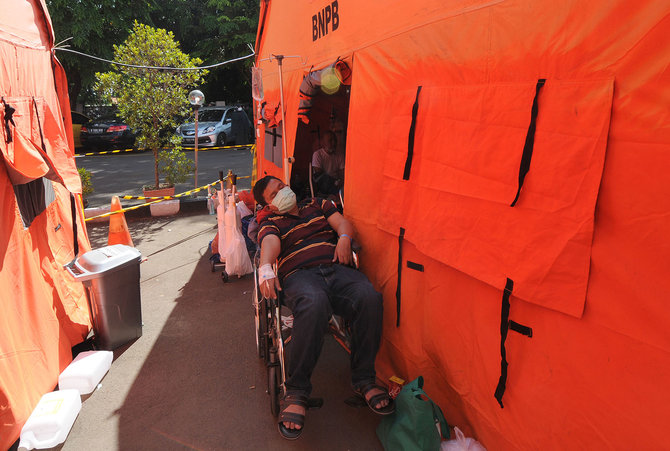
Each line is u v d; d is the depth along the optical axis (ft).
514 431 7.06
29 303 9.99
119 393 10.66
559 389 6.26
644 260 5.14
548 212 6.13
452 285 8.18
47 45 13.43
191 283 17.26
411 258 9.25
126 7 60.64
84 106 77.46
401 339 9.86
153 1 64.49
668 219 4.88
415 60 8.80
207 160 49.55
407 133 8.96
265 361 10.92
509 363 7.03
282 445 8.87
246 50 73.97
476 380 7.79
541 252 6.26
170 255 20.57
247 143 62.95
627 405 5.42
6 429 8.54
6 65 10.07
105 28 60.70
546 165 6.12
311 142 19.76
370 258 10.65
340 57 12.01
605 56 5.36
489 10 6.95
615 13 5.20
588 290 5.76
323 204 10.88
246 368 11.58
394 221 9.49
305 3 14.52
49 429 8.95
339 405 10.02
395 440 8.20
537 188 6.28
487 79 7.09
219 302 15.55
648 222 5.06
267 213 10.65
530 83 6.31
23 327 9.58
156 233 24.07
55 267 12.21
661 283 4.99
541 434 6.58
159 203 27.58
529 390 6.71
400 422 8.15
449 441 7.96
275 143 18.94
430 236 8.37
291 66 16.49
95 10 56.85
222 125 58.70
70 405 9.50
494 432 7.47
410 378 9.66
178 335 13.34
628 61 5.12
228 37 73.67
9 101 9.98
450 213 7.89
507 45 6.66
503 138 6.75
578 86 5.66
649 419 5.20
